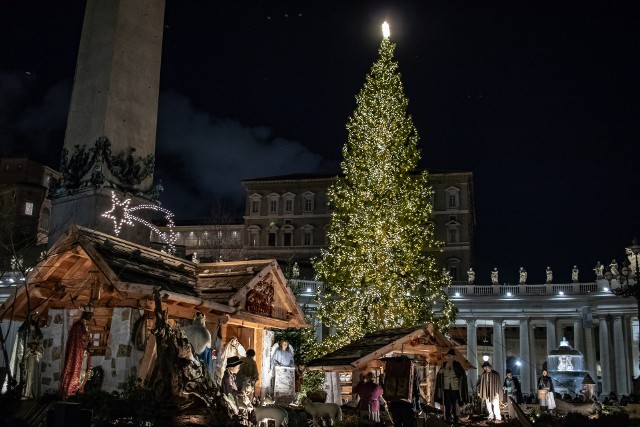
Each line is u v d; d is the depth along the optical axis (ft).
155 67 70.33
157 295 42.57
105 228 62.39
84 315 43.01
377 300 100.22
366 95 109.29
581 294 215.31
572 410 76.59
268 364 63.41
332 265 105.91
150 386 42.09
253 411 44.29
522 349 218.59
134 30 68.49
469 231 292.20
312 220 308.81
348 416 56.08
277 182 313.12
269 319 60.23
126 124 66.28
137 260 51.65
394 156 105.91
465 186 294.05
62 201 65.00
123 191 64.75
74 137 66.03
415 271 103.19
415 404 60.18
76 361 41.52
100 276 46.68
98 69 66.33
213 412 39.86
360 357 61.72
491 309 221.05
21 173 228.84
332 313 103.60
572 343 259.39
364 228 102.01
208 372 42.78
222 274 58.44
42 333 46.44
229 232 313.53
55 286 49.08
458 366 64.03
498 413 68.18
